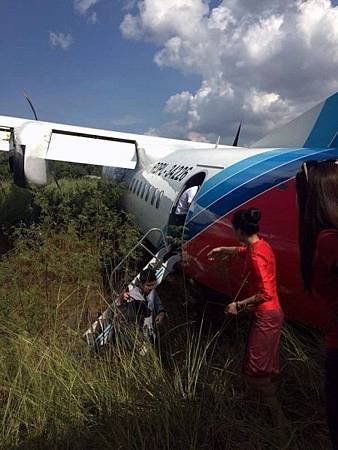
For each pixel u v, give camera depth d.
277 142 8.89
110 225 9.68
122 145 13.38
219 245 6.01
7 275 7.67
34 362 5.05
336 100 7.10
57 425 4.25
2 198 14.50
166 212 8.46
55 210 12.16
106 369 5.04
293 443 3.96
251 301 4.43
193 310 6.60
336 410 3.15
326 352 3.18
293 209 5.10
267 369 4.35
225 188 6.41
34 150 12.11
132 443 3.99
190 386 4.61
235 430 4.12
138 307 5.97
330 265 2.91
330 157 5.86
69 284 7.72
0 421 4.39
